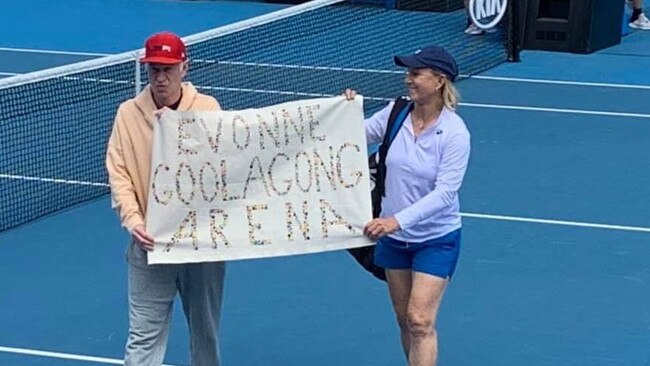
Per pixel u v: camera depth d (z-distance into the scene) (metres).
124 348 8.43
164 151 6.57
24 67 19.19
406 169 6.79
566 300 9.34
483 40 19.98
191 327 6.94
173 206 6.61
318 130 6.75
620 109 16.02
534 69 18.53
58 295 9.45
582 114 15.71
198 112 6.60
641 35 21.50
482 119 15.38
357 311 9.10
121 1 25.75
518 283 9.70
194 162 6.61
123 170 6.62
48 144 13.70
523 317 8.99
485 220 11.35
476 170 13.05
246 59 18.02
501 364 8.15
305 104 6.75
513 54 18.92
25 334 8.67
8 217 11.43
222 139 6.63
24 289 9.58
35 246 10.63
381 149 6.92
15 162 13.12
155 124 6.54
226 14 24.31
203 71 17.22
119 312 9.10
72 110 15.07
